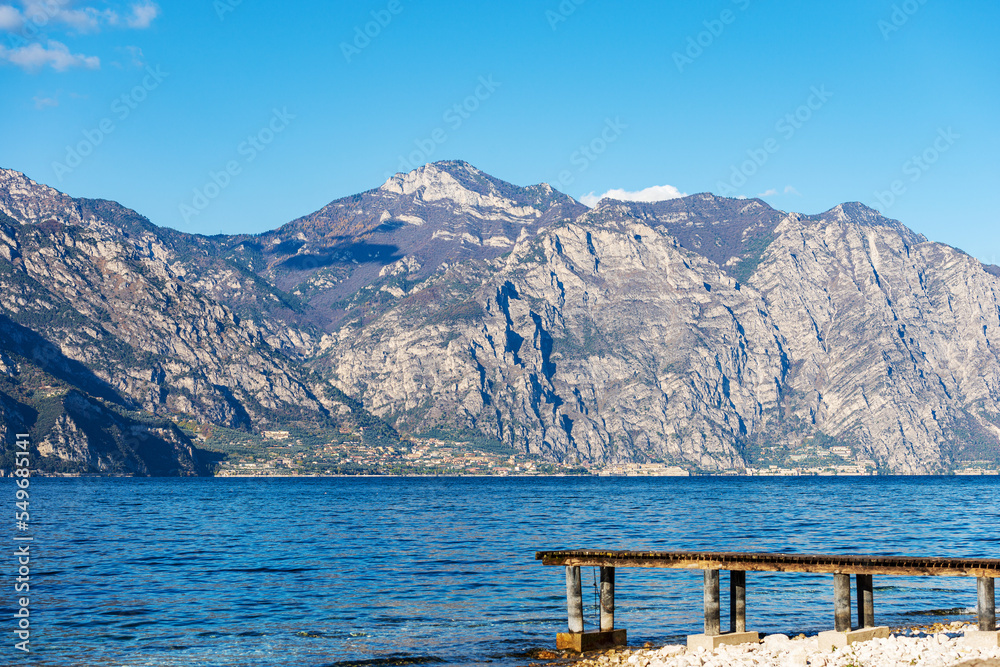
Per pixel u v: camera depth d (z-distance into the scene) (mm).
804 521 153500
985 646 38781
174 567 81438
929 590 63250
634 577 69125
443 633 49781
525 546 102188
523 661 42625
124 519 161375
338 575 74812
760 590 63125
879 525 139625
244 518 167125
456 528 136625
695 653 40219
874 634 42125
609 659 42000
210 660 43906
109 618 54969
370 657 44219
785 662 38062
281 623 53094
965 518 159125
